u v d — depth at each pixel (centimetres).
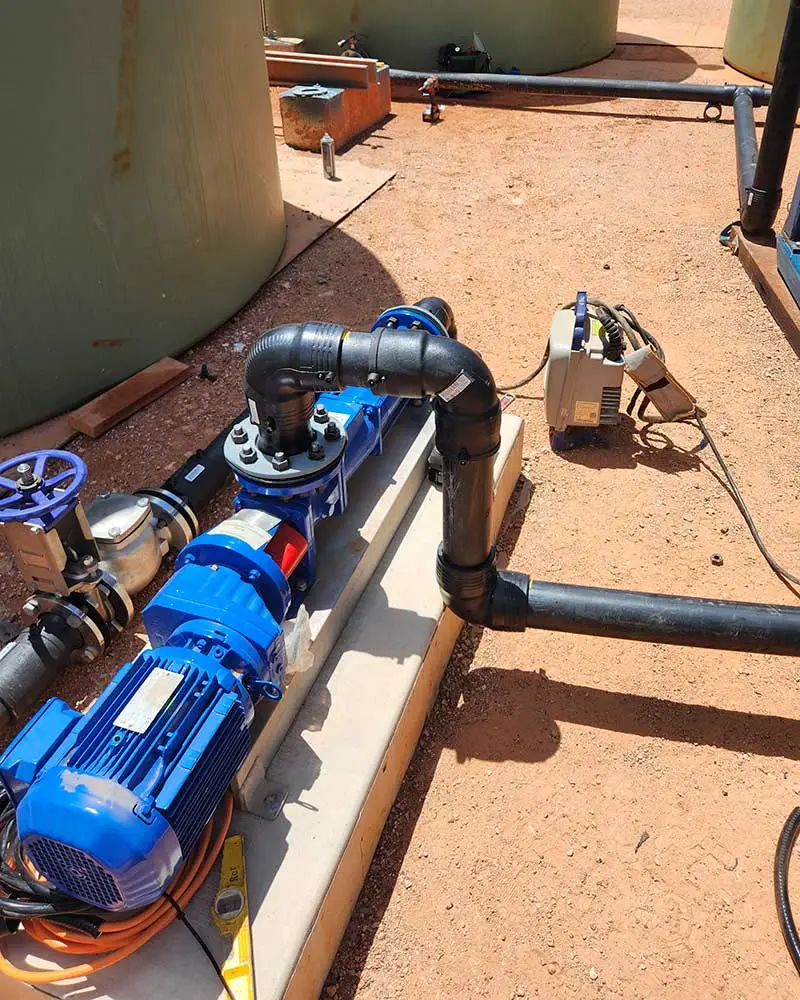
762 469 203
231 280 256
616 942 119
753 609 137
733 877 126
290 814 114
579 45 486
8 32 175
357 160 378
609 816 133
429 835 132
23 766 93
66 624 146
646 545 183
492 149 390
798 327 244
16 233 193
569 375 193
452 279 283
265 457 127
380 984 115
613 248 301
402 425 176
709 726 147
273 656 110
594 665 158
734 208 328
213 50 226
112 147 203
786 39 256
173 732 94
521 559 179
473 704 151
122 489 193
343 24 465
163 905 100
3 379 205
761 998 113
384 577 152
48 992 97
